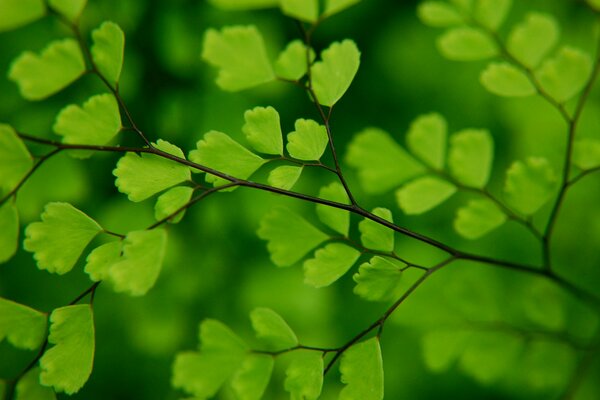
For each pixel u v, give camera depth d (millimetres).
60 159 299
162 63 306
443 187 290
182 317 307
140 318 305
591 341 307
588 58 280
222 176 252
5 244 249
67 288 301
